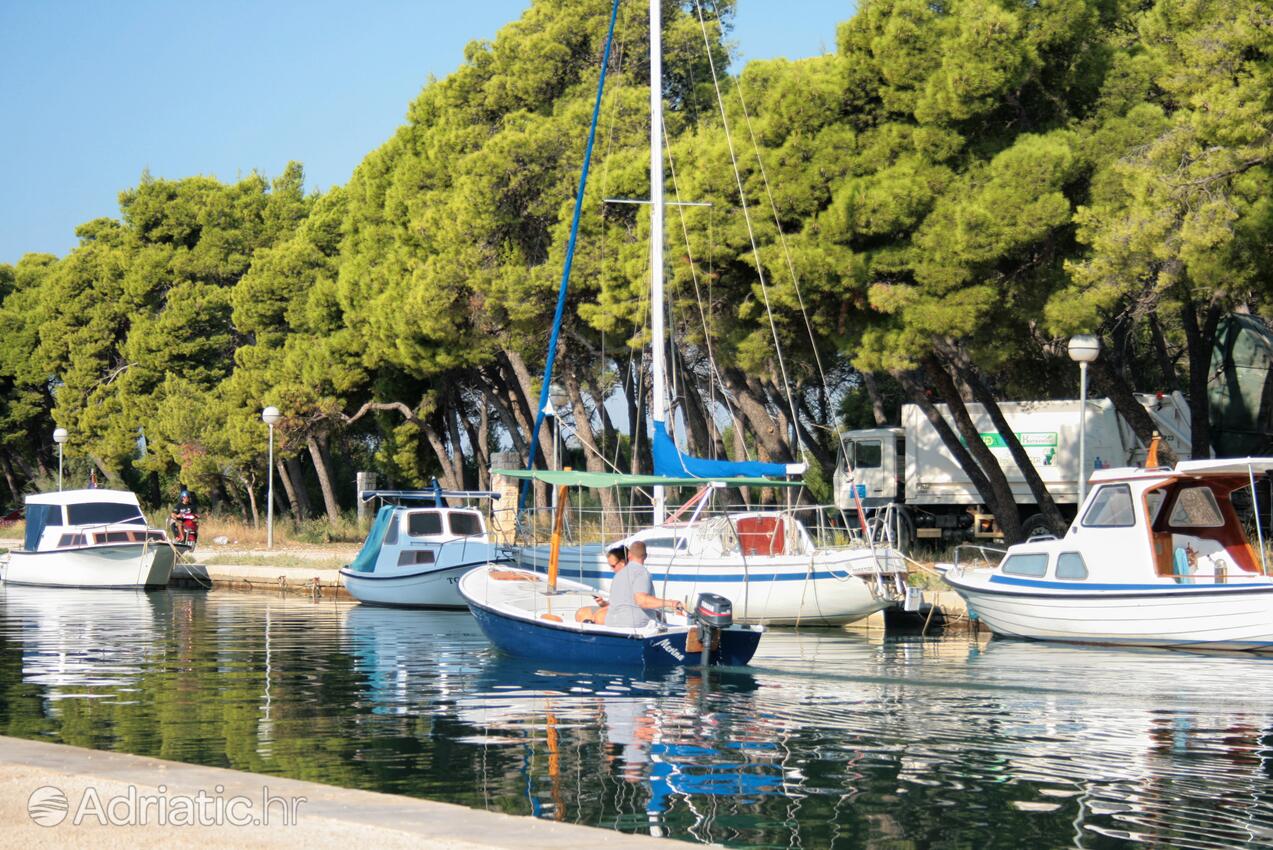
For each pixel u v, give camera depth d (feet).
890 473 118.01
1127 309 90.84
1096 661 57.82
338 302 159.74
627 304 101.30
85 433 208.03
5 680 53.31
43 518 117.60
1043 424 110.93
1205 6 68.39
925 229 81.25
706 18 125.29
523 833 20.99
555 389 109.91
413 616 85.87
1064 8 78.54
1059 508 111.24
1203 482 64.49
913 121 86.22
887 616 73.82
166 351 192.54
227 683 52.29
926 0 84.74
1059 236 80.33
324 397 158.61
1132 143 77.51
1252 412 101.19
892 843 27.61
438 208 128.26
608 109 118.01
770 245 85.76
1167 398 106.32
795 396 153.69
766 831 28.48
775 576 72.59
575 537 96.94
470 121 136.67
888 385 155.63
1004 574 67.72
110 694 49.19
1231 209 63.36
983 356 85.20
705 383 126.41
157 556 110.83
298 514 179.42
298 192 204.64
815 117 86.69
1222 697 47.78
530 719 43.16
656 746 38.29
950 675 53.31
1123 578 63.67
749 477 65.16
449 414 166.50
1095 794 32.14
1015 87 79.41
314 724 42.22
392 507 96.53
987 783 33.37
